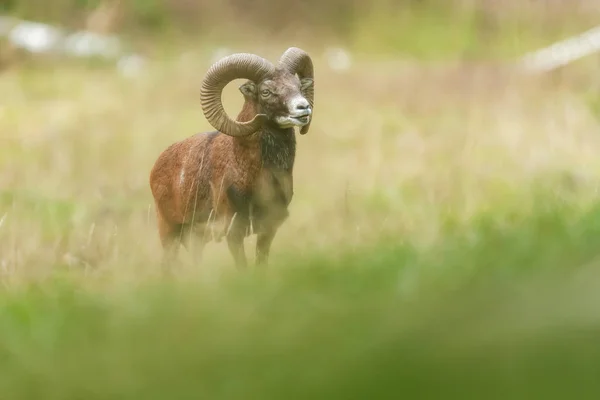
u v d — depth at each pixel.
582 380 5.02
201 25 95.88
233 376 5.88
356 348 5.72
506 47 82.50
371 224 20.28
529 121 44.03
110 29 89.38
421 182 31.36
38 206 28.89
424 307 6.38
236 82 59.59
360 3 98.94
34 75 69.06
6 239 21.33
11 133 45.94
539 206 15.02
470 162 34.44
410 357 5.44
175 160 20.97
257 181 19.55
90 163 38.59
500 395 4.97
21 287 14.48
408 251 11.17
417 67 71.81
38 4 90.06
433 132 44.25
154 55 84.12
